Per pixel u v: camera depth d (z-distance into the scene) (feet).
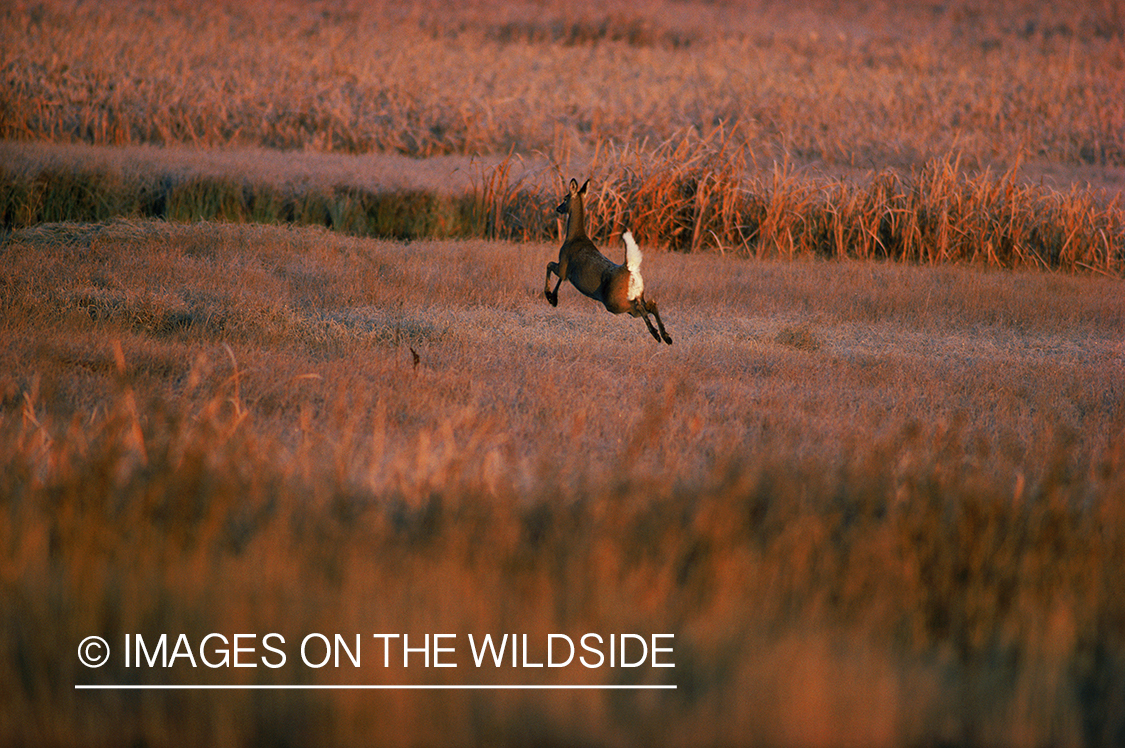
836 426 100.37
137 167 249.34
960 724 46.14
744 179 257.55
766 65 504.84
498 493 68.44
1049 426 101.35
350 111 364.99
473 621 49.44
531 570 56.13
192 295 148.56
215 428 77.51
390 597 50.96
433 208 248.73
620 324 155.02
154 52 429.79
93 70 375.45
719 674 46.26
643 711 43.16
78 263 164.55
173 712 43.27
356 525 60.44
